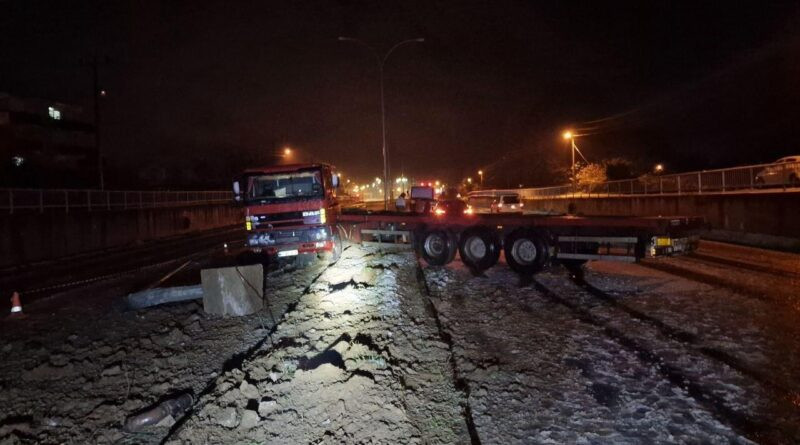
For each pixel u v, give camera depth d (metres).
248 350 7.75
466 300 10.19
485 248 13.16
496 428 5.03
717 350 6.91
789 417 5.04
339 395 5.74
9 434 5.56
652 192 31.41
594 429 4.91
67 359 7.78
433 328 8.27
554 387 5.87
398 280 12.30
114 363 7.48
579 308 9.28
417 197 28.91
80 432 5.59
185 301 11.13
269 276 14.04
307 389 5.95
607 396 5.59
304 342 7.80
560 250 12.62
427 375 6.41
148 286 13.53
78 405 6.23
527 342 7.45
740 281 11.44
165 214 34.47
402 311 9.38
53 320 10.39
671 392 5.63
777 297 9.80
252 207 14.61
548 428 4.97
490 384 6.05
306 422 5.29
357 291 11.01
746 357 6.62
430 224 14.58
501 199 35.28
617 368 6.35
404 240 15.45
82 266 18.81
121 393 6.51
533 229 12.88
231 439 5.08
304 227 14.56
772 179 21.66
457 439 4.86
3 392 6.73
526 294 10.55
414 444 4.79
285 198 14.59
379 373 6.35
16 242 20.09
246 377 6.48
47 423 5.80
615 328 7.98
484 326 8.37
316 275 13.73
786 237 17.72
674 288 10.85
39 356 8.12
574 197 41.62
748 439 4.65
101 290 13.50
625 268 13.70
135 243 28.67
